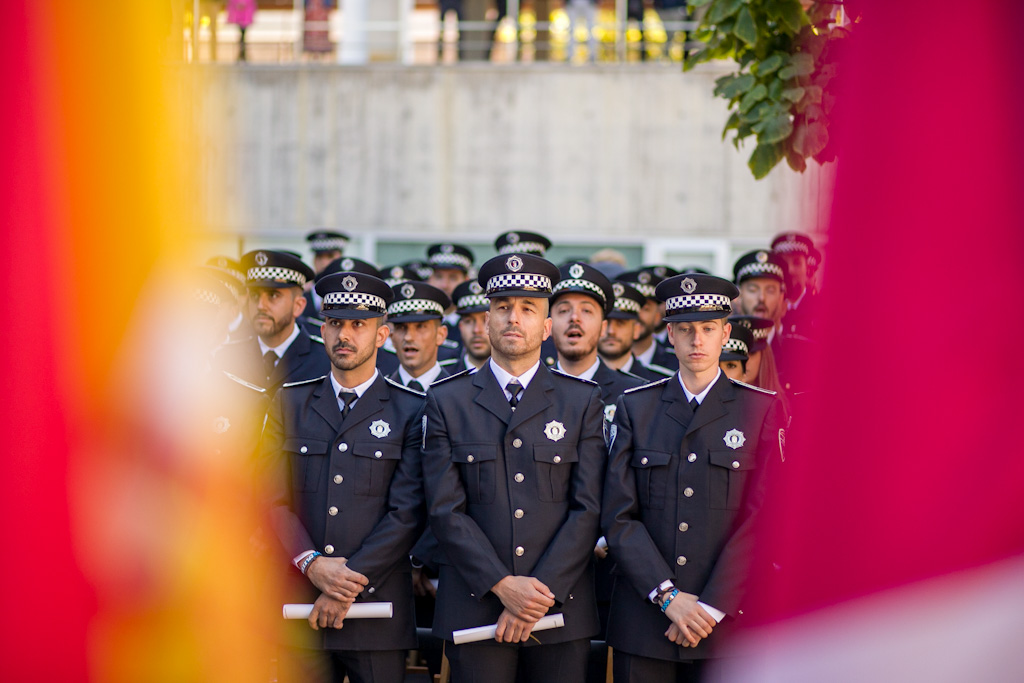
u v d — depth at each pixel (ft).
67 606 8.99
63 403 8.59
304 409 21.56
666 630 19.20
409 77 60.75
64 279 8.43
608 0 60.54
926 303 8.46
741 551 18.95
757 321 28.02
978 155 8.30
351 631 20.11
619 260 42.55
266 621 20.12
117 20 8.41
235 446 20.76
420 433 21.24
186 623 10.25
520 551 19.39
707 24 24.06
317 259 44.68
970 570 8.78
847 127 8.57
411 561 22.66
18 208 8.27
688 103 59.67
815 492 9.11
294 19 61.87
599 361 25.90
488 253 60.64
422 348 28.76
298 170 60.59
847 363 8.71
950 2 8.32
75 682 9.04
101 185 8.43
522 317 20.26
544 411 20.27
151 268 8.60
